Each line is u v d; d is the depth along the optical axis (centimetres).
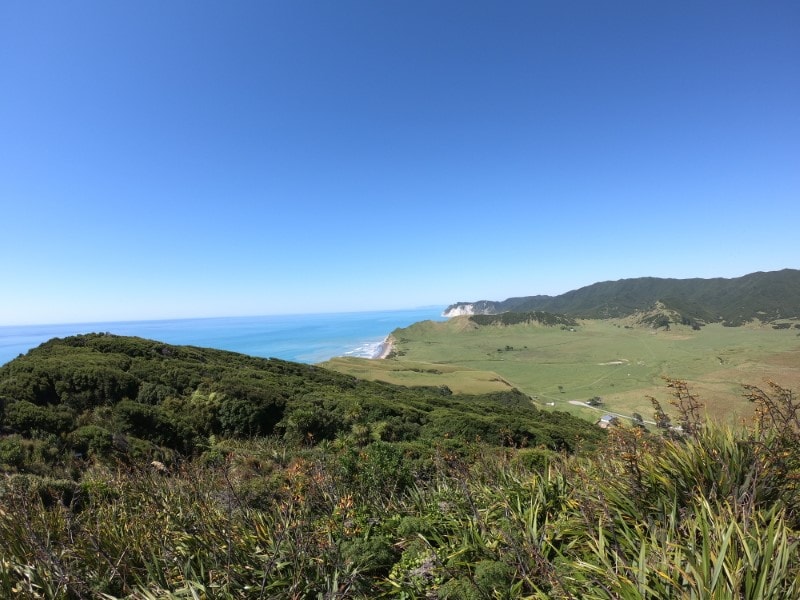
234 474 599
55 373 2250
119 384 2342
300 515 357
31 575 303
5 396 1777
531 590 285
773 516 257
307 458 882
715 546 248
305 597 294
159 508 408
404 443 1105
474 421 2300
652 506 320
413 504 443
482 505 403
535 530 326
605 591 240
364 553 332
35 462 1127
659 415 387
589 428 3675
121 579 315
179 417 2102
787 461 317
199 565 321
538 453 609
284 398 2519
